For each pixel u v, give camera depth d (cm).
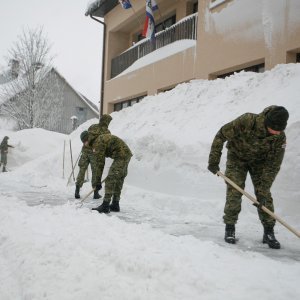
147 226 480
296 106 659
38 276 304
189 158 733
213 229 517
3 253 387
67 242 381
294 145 566
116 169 634
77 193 817
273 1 966
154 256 330
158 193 759
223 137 439
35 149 1805
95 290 272
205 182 677
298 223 522
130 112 1272
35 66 2961
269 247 425
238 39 1082
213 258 350
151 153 845
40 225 469
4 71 3048
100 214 557
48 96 3056
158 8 1739
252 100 802
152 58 1581
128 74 1747
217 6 1172
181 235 476
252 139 412
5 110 2930
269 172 430
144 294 264
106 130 790
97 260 329
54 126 3097
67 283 289
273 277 300
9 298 282
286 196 549
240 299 256
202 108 919
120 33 2094
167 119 974
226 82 969
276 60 954
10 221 495
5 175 1312
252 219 564
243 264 336
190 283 279
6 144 1656
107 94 1961
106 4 1953
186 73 1327
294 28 906
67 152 1277
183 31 1507
